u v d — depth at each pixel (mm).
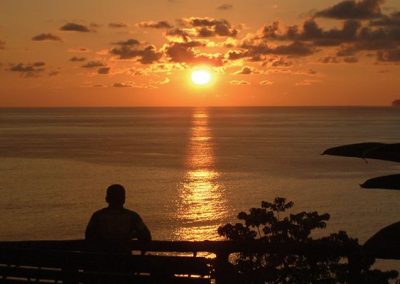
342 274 7043
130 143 122250
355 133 157625
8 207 46562
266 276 7082
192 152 100125
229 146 114312
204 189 57844
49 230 37906
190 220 41781
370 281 6441
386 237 5035
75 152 99375
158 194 54188
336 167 77875
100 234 6359
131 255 5512
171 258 5410
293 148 108750
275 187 59406
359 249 5961
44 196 52156
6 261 5734
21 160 85438
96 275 5613
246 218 8250
